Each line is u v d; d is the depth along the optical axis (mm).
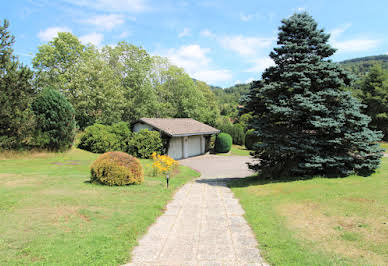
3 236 4184
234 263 3781
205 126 28734
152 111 33656
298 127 10688
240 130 35531
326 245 4176
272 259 3855
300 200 6879
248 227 5492
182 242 4641
